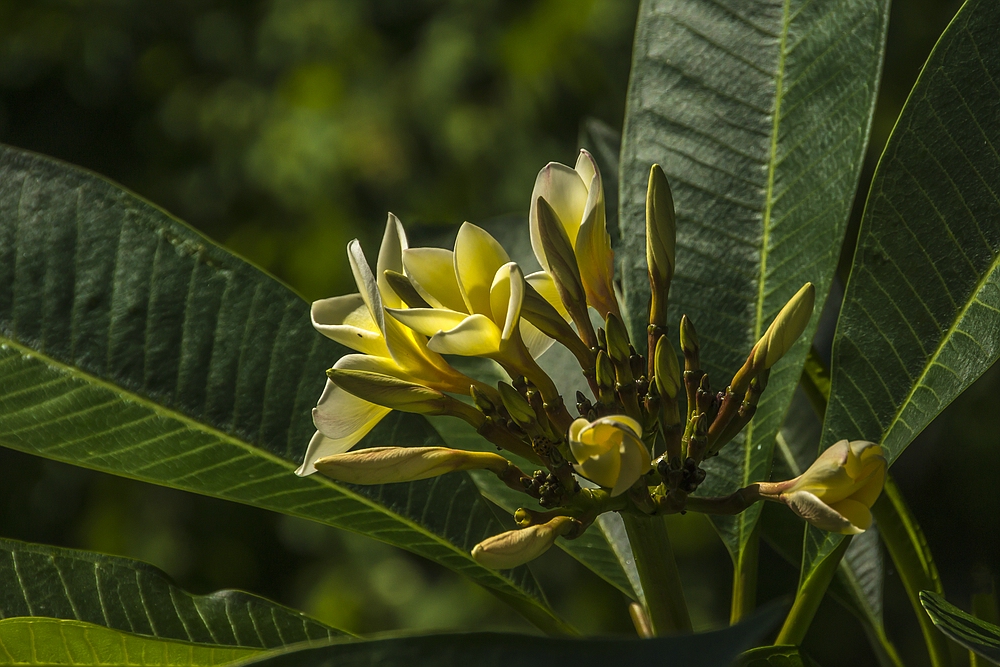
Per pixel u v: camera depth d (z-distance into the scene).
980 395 2.09
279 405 0.91
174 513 2.81
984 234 0.89
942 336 0.90
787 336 0.86
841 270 2.12
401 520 0.91
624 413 0.86
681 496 0.85
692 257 0.94
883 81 2.56
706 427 0.86
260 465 0.91
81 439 0.90
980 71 0.90
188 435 0.91
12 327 0.91
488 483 0.97
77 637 0.89
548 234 0.87
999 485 2.04
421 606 2.74
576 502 0.86
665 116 0.96
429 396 0.87
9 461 2.78
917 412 0.90
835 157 0.93
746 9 0.96
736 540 0.92
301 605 2.82
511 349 0.86
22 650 0.89
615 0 2.80
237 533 2.84
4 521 2.74
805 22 0.95
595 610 2.58
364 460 0.86
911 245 0.90
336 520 0.91
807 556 0.90
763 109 0.95
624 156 0.96
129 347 0.91
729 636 0.77
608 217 1.05
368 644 0.79
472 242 0.86
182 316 0.92
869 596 0.98
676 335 0.94
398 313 0.86
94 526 2.74
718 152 0.95
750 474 0.92
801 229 0.93
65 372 0.91
